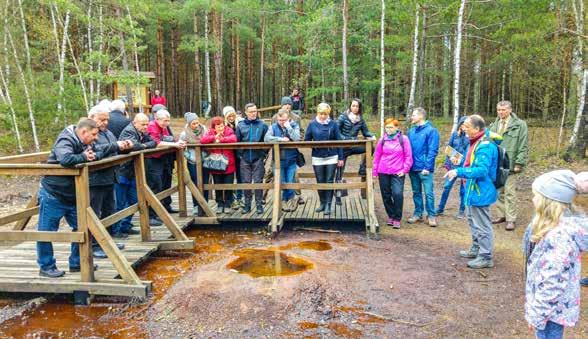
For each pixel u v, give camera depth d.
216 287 4.46
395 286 4.57
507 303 4.21
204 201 6.86
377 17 18.53
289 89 29.75
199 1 21.03
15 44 15.89
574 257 2.39
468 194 5.10
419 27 17.03
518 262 5.32
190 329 3.79
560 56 13.41
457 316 3.96
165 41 27.50
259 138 6.92
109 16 16.48
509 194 6.64
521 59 15.59
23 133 14.91
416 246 5.93
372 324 3.83
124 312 4.12
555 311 2.39
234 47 26.88
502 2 13.52
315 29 18.27
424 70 19.00
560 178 2.43
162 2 23.23
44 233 4.34
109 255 4.39
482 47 19.14
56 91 14.18
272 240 6.24
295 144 6.54
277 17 25.73
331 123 6.75
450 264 5.24
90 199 4.67
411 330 3.73
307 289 4.39
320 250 5.70
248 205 7.17
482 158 4.88
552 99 16.08
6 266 4.87
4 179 11.93
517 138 6.48
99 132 4.87
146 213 5.74
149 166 6.22
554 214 2.42
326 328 3.77
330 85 20.62
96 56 13.95
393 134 6.55
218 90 24.98
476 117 4.95
